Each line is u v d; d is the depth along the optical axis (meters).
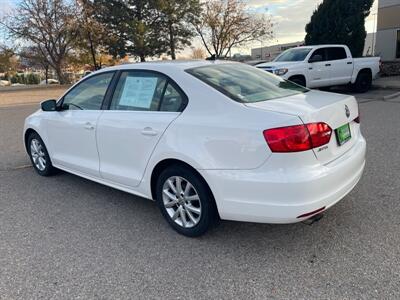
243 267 3.02
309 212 2.88
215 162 3.10
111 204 4.41
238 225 3.73
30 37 32.66
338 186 3.09
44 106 4.88
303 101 3.26
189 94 3.40
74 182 5.24
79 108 4.59
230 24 32.94
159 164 3.58
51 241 3.56
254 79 3.78
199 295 2.71
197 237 3.51
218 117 3.14
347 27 16.77
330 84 13.31
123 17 32.03
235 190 3.02
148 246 3.41
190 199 3.44
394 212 3.80
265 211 2.93
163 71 3.67
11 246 3.49
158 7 31.56
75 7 31.88
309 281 2.80
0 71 48.62
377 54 20.62
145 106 3.74
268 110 2.98
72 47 35.00
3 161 6.48
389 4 19.56
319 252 3.18
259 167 2.90
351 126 3.54
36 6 31.80
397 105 10.56
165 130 3.43
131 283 2.88
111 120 3.99
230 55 35.28
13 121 11.52
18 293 2.80
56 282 2.92
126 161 3.93
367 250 3.15
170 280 2.89
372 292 2.63
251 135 2.90
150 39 32.28
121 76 4.10
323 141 2.96
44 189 5.00
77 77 39.16
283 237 3.46
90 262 3.18
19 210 4.32
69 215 4.14
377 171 5.02
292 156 2.81
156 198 3.81
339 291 2.67
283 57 13.60
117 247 3.41
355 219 3.70
